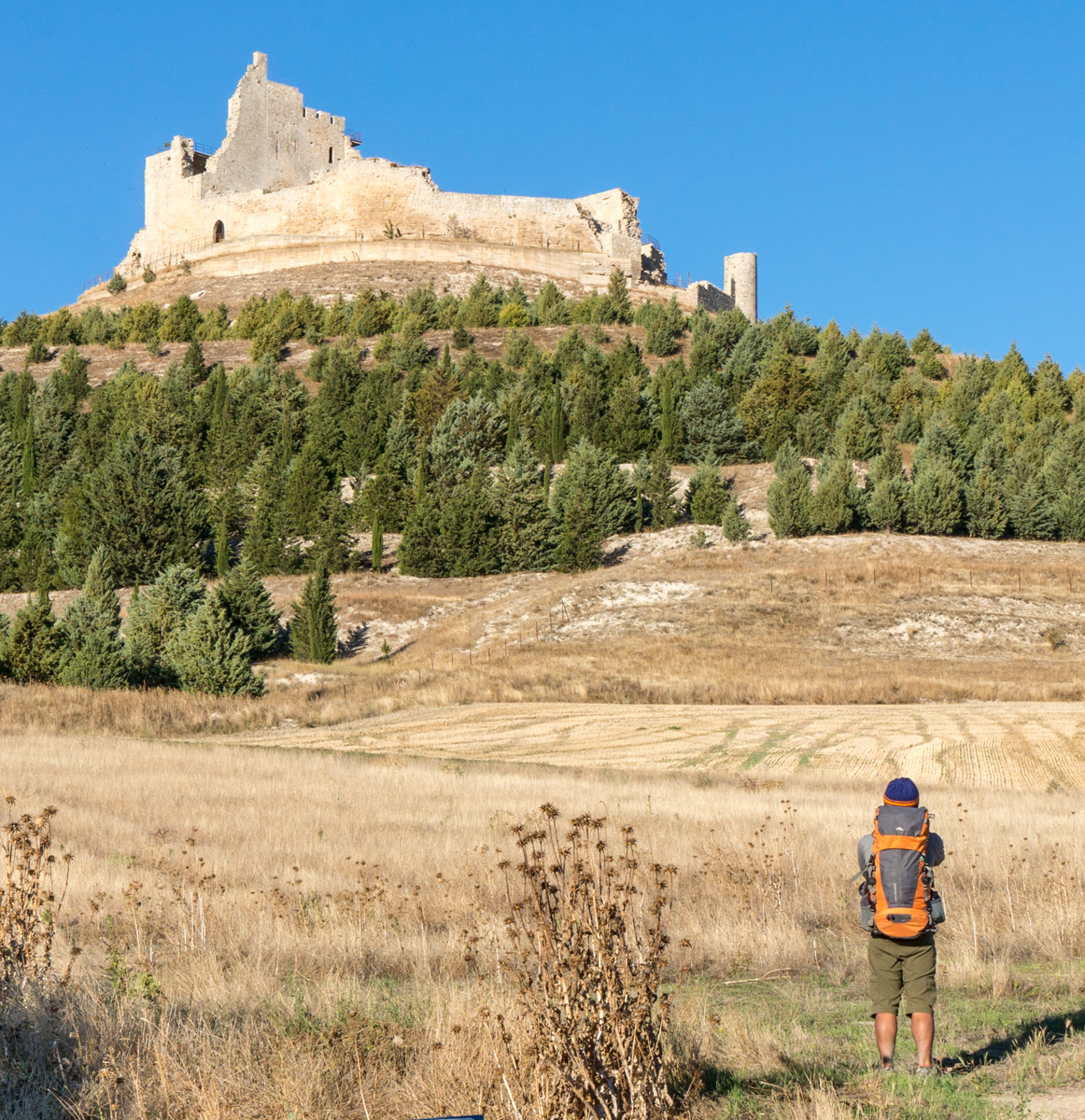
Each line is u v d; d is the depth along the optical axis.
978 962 10.23
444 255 135.12
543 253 136.50
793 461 80.81
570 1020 5.63
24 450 85.81
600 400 89.88
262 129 145.75
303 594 60.00
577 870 5.95
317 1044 7.25
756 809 21.73
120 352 117.81
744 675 52.78
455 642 60.12
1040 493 75.81
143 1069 6.78
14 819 19.28
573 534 72.12
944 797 25.16
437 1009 7.38
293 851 16.91
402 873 14.98
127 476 73.50
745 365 101.19
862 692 48.78
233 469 85.19
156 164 146.38
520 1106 5.67
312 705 47.69
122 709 44.41
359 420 87.62
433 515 73.50
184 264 138.62
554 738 39.50
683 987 9.86
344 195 137.75
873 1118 6.01
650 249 146.00
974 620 60.69
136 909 11.20
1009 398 97.25
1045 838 17.42
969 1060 7.38
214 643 49.41
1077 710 43.75
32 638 50.25
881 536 74.31
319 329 117.75
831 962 10.97
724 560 70.62
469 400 89.38
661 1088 5.84
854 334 119.12
